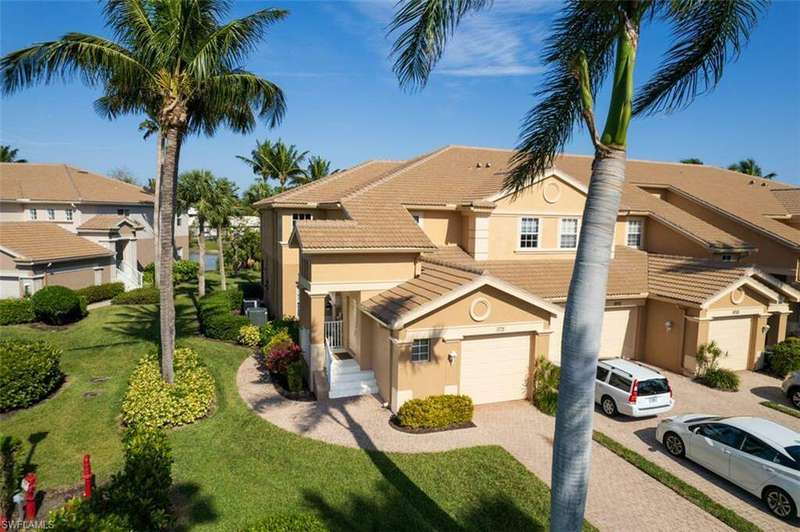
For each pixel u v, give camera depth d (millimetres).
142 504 8570
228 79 15242
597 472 11828
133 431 10742
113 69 14281
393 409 14812
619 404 14891
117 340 22219
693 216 26859
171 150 15000
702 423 12242
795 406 16359
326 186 25672
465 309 15109
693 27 8805
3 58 12680
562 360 6457
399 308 15000
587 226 6266
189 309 30578
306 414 14602
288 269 24812
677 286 20078
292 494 10297
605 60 8336
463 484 10914
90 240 34125
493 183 21625
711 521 9984
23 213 39625
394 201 20312
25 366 14688
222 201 34719
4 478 10289
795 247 23922
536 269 20297
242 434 13164
